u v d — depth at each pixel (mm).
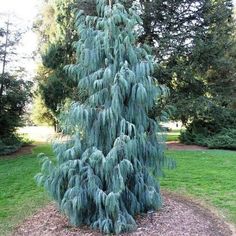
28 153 10945
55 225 4207
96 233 3918
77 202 3795
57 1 12555
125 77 3775
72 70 4168
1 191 5930
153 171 4418
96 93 3910
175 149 11539
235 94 13148
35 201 5316
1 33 10844
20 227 4246
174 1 12102
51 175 4012
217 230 4180
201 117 13023
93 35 4020
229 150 11547
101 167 3828
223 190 5973
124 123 3789
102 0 4148
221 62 12500
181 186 6223
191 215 4555
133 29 4055
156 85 4281
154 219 4301
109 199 3668
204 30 12445
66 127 4113
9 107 11492
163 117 4465
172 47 12328
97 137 3982
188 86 12953
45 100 12812
